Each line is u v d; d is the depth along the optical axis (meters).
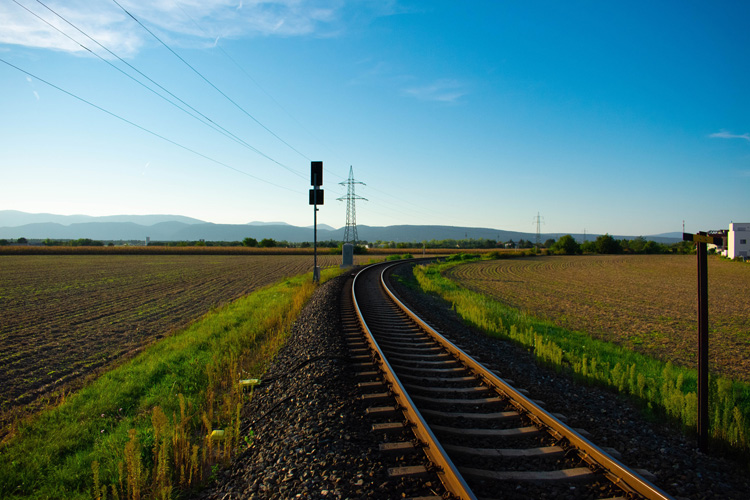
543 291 26.69
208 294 22.88
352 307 15.03
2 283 27.70
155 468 4.43
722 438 5.01
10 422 6.71
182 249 83.38
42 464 4.99
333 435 4.79
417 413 5.04
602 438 5.07
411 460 4.32
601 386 7.33
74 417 6.41
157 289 25.09
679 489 4.09
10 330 13.72
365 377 7.11
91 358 10.54
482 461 4.38
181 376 8.23
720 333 13.71
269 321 12.52
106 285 27.03
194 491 4.26
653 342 12.19
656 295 24.78
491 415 5.52
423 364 8.07
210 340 10.90
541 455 4.47
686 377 7.70
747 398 6.68
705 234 5.08
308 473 4.10
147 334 13.21
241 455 4.87
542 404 6.01
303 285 22.19
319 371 7.17
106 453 5.08
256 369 8.37
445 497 3.67
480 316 13.39
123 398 7.25
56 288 25.20
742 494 4.08
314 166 25.20
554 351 8.81
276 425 5.43
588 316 16.89
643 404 6.37
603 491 3.88
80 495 4.24
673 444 5.13
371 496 3.67
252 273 37.28
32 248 73.56
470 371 7.57
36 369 9.62
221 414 6.05
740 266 57.31
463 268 50.34
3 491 4.41
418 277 32.34
